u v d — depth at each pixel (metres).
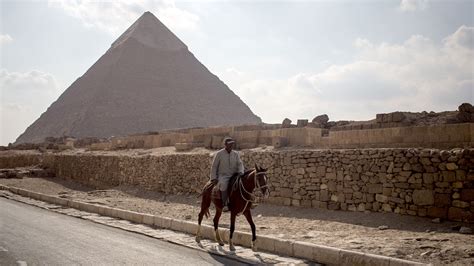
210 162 24.27
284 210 18.47
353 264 9.17
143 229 14.91
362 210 16.20
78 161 41.44
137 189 30.34
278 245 10.98
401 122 21.22
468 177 13.28
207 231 13.27
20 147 68.00
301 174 18.77
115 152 41.84
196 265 9.48
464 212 13.27
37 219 17.12
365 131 19.89
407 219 14.38
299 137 23.95
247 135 27.95
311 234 12.95
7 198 26.84
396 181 15.17
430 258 9.46
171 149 35.78
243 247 11.76
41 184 38.16
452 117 21.86
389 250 10.12
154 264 9.48
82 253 10.55
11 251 10.71
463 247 10.23
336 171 17.31
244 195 11.30
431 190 14.16
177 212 19.45
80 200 24.02
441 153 14.00
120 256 10.27
